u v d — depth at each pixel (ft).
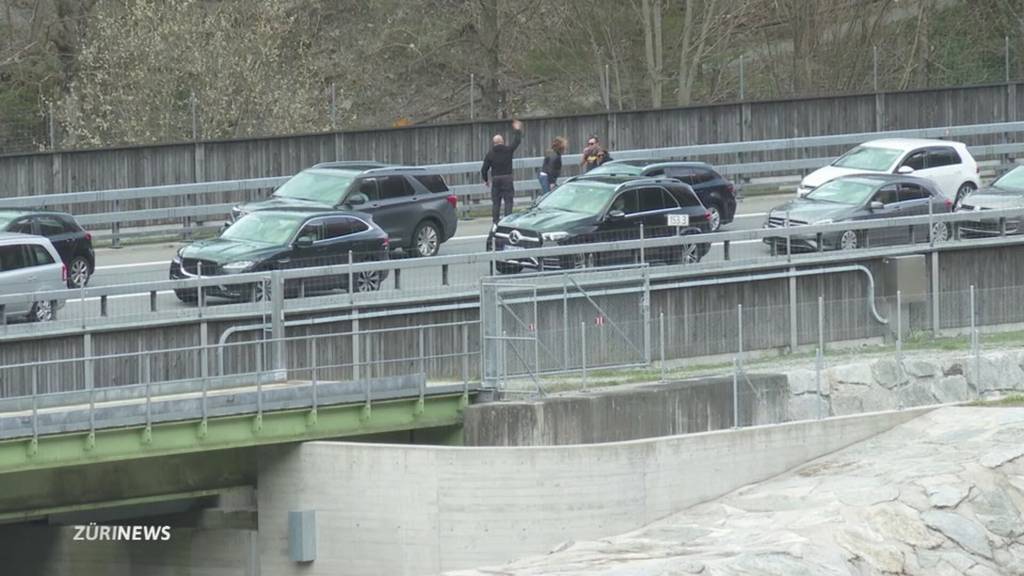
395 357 357.00
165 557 338.54
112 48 584.40
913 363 378.12
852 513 327.26
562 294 360.07
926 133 562.25
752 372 366.22
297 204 423.64
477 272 395.55
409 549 323.78
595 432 348.59
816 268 391.04
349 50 652.07
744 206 530.68
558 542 324.39
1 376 323.37
